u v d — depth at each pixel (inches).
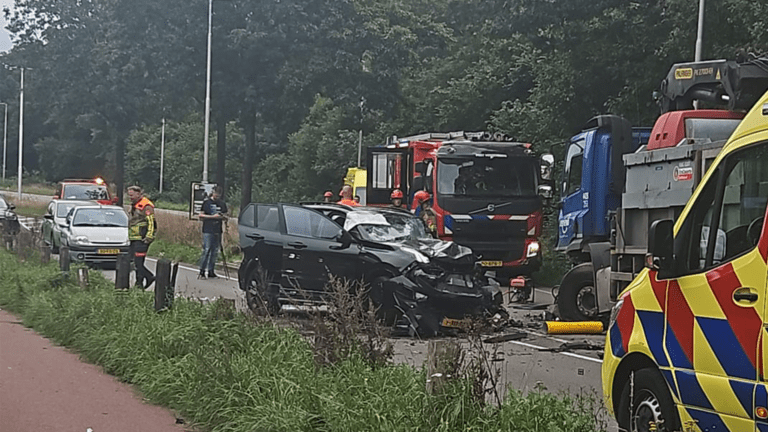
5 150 3710.6
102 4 2012.8
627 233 505.0
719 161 240.1
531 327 564.1
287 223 592.1
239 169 2871.6
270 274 587.2
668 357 245.3
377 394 287.1
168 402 343.3
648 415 256.1
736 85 513.7
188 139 3198.8
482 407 267.0
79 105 2138.3
